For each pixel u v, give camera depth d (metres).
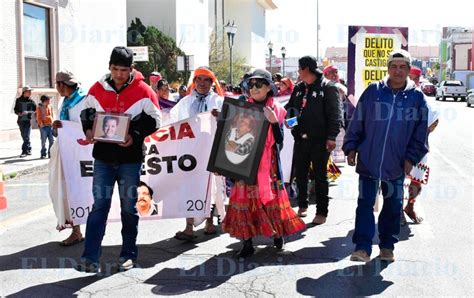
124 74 5.21
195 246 6.39
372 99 5.54
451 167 12.84
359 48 8.50
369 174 5.55
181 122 6.43
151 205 6.43
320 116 7.33
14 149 16.25
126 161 5.34
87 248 5.25
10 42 17.58
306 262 5.77
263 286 5.08
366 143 5.56
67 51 21.16
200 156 6.48
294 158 7.71
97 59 23.72
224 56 39.12
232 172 5.70
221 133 5.75
